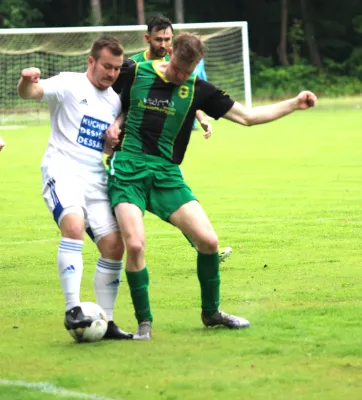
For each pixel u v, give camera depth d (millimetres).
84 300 15930
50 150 13367
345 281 16812
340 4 107812
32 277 18000
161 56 17062
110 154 13742
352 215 25125
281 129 56469
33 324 14023
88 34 75375
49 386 10680
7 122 68625
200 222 13195
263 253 19938
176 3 100438
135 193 13188
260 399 10078
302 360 11594
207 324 13562
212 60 78938
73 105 13250
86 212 13266
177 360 11742
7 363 11727
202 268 13336
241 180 33656
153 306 15117
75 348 12477
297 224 23797
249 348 12234
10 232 23750
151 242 21812
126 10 104188
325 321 13680
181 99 13320
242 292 16016
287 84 96312
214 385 10602
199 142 49969
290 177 34125
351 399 10023
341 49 106625
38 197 30547
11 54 73562
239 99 79438
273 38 107875
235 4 108375
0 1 97938
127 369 11352
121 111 13633
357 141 47094
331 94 94250
